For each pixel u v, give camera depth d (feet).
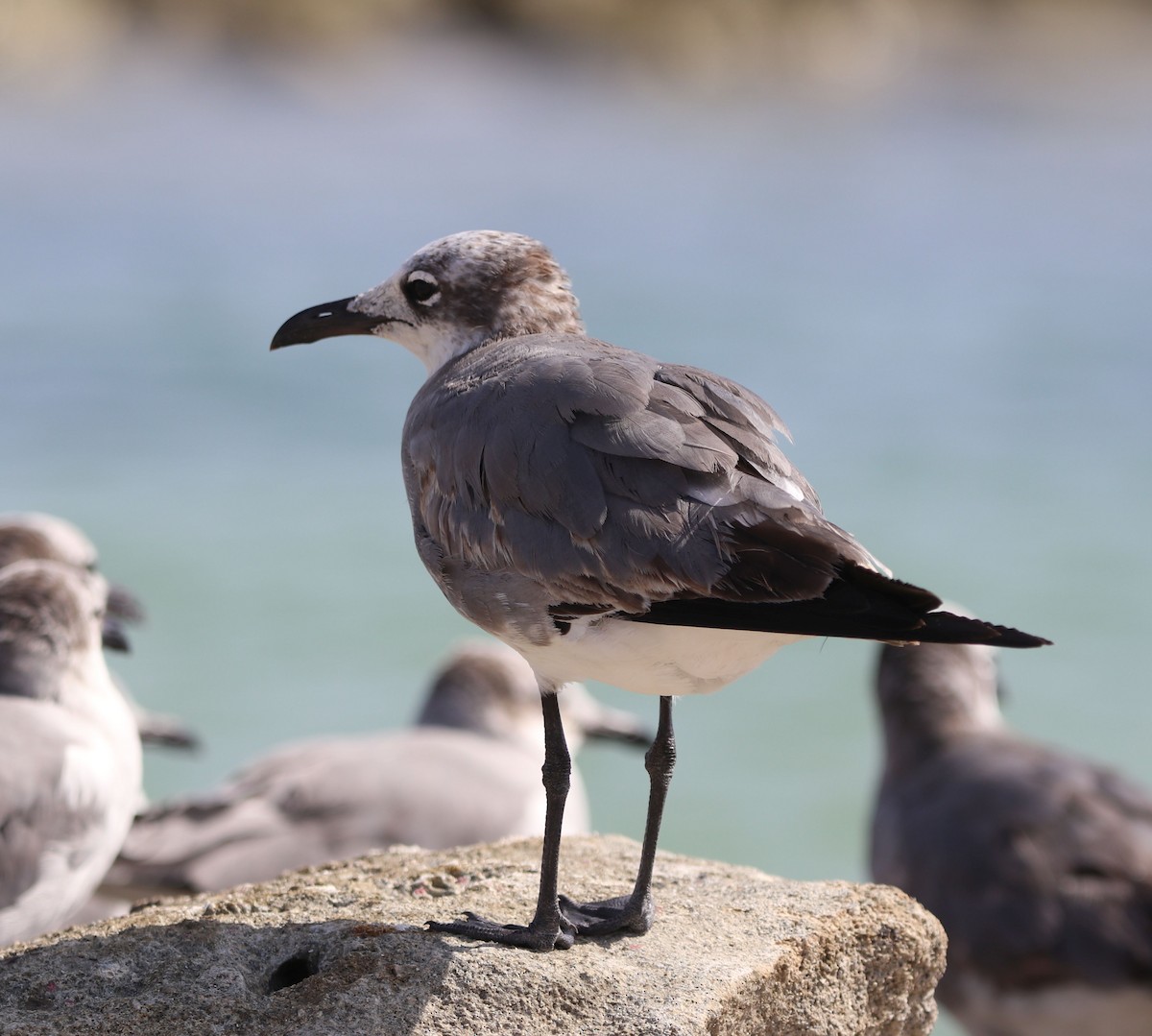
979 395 97.14
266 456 81.56
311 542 70.28
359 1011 19.48
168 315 110.22
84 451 81.05
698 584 18.43
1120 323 118.01
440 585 21.36
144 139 191.72
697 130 238.68
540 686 20.86
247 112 212.84
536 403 20.10
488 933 20.88
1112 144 231.09
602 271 136.36
